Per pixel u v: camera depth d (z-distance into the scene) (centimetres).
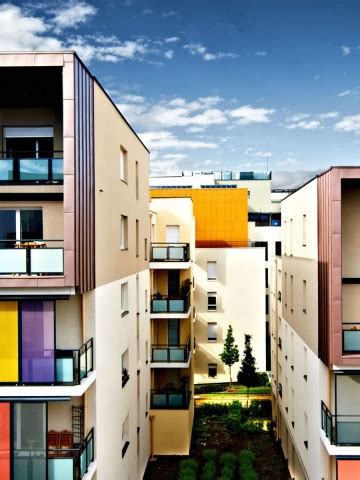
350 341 1366
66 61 1083
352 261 1496
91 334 1256
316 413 1591
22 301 1123
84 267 1167
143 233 2094
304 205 1803
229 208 3975
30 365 1129
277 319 2636
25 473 1132
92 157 1245
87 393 1264
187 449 2312
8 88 1216
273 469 2214
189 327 2673
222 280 3522
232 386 3334
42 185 1135
